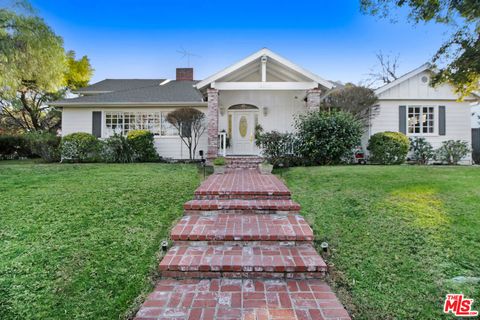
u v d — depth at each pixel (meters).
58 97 21.25
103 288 2.84
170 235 3.88
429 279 2.89
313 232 4.02
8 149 16.52
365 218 4.34
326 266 3.10
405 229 3.89
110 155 12.30
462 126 12.69
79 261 3.23
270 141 10.26
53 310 2.53
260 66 11.84
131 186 6.23
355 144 10.07
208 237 3.73
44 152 13.00
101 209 4.73
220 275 3.12
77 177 7.32
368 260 3.29
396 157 11.45
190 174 8.03
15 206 4.81
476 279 2.85
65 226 4.07
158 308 2.52
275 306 2.56
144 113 13.55
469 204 4.63
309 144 9.82
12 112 21.33
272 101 13.23
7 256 3.28
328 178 6.95
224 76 10.69
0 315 2.45
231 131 13.30
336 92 12.35
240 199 5.34
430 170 8.01
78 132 12.73
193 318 2.38
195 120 12.37
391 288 2.80
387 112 12.66
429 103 12.69
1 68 11.88
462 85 8.63
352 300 2.67
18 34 12.18
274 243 3.73
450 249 3.38
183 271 3.12
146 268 3.21
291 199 5.39
